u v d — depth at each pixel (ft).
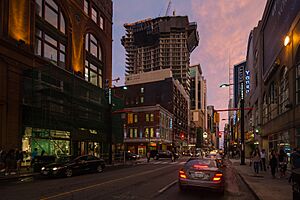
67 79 99.81
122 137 147.84
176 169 83.20
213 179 37.40
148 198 34.78
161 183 49.06
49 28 96.22
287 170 72.43
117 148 157.58
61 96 94.53
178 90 306.96
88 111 113.91
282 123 84.69
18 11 80.38
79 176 62.69
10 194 36.65
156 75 329.11
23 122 80.33
